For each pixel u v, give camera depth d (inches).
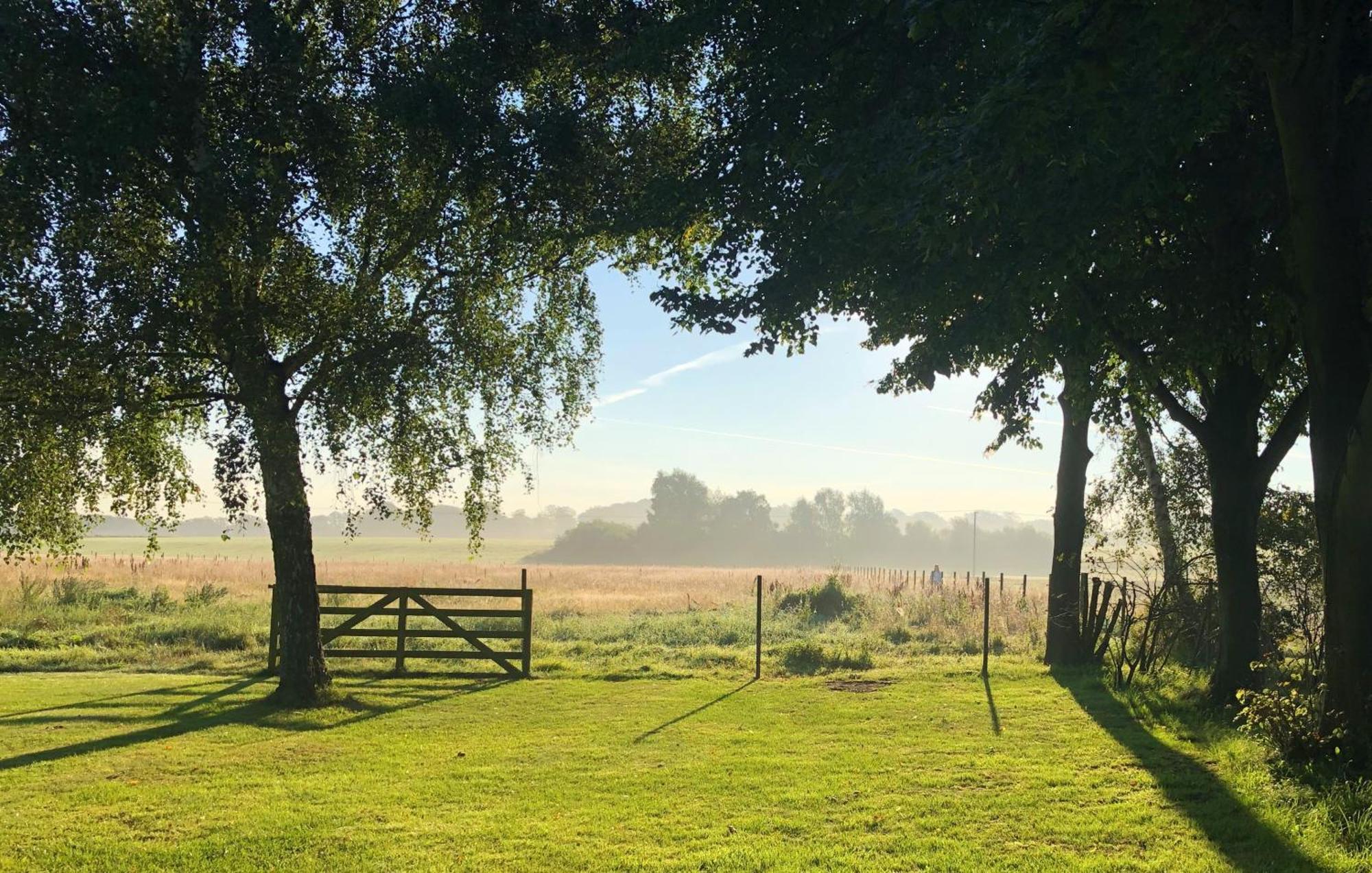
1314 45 270.8
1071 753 343.6
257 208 395.2
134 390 425.4
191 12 407.5
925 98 347.3
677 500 6008.9
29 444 420.5
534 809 275.3
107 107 369.1
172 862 229.8
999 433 548.7
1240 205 361.1
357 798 288.0
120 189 402.3
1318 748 290.4
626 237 482.3
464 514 521.7
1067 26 244.1
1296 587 485.7
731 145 407.8
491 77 450.9
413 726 410.3
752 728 399.9
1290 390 513.0
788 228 398.9
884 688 512.1
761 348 442.6
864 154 334.0
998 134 265.9
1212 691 426.0
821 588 1107.3
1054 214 314.0
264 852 236.7
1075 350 394.6
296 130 423.8
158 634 743.1
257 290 442.0
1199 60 263.3
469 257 486.6
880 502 6555.1
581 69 490.0
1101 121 261.9
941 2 255.1
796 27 367.9
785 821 261.3
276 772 324.5
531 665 603.2
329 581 1632.6
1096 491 772.0
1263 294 369.7
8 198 360.2
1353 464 284.7
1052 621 611.8
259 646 713.6
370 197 462.6
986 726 398.3
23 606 878.4
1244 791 280.8
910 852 234.1
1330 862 220.1
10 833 253.0
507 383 511.8
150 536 504.1
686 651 685.3
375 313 446.9
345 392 439.5
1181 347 382.9
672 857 232.2
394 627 852.0
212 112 418.6
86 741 374.9
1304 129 291.4
